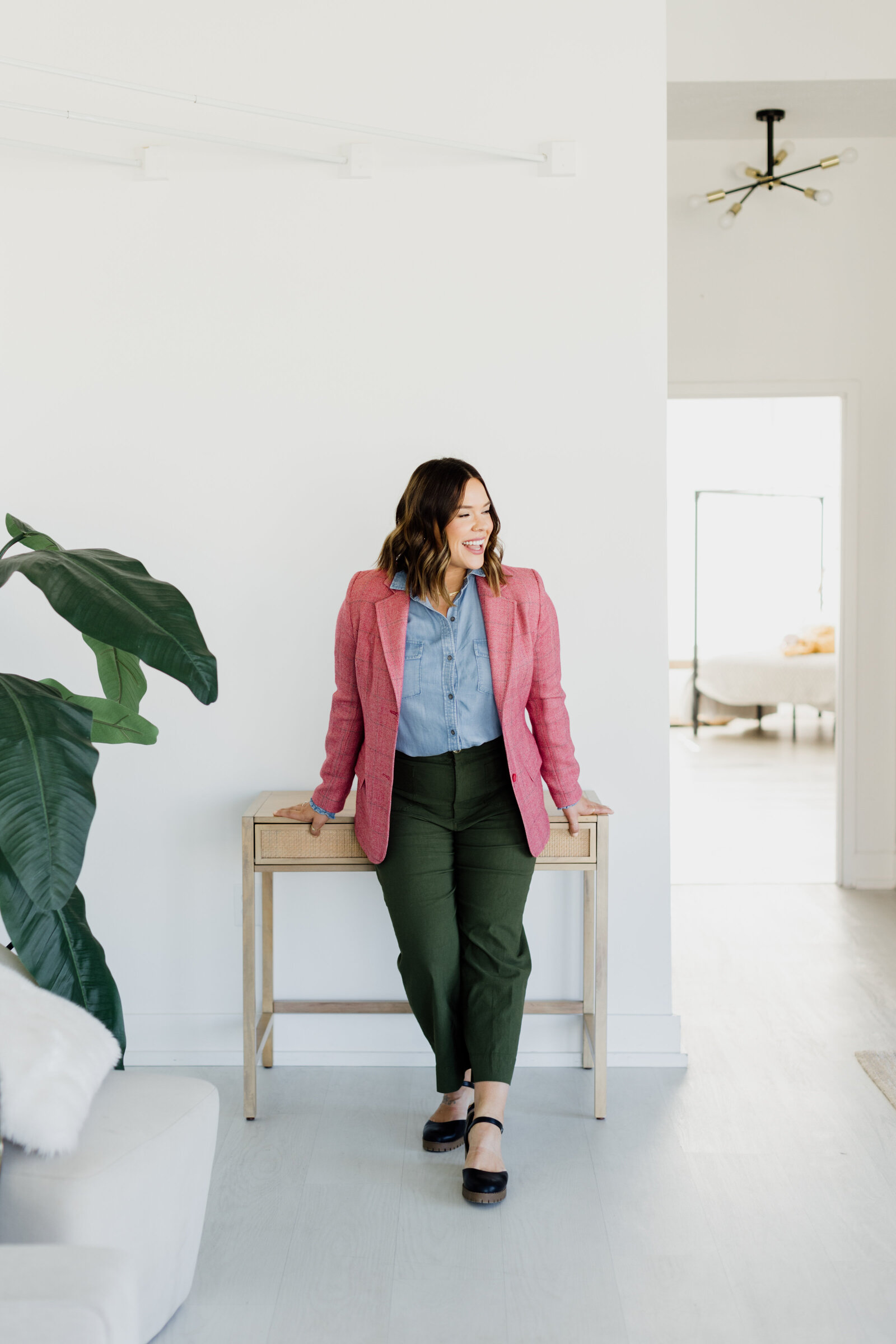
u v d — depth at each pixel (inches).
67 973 79.9
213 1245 80.0
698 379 179.5
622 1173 90.2
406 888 89.0
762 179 166.1
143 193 109.6
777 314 178.1
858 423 177.9
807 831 217.6
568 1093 106.0
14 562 80.8
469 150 108.2
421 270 110.0
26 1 107.5
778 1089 106.2
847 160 161.6
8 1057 61.7
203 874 113.3
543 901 112.9
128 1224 62.7
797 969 140.6
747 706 356.2
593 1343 69.2
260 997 114.8
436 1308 72.8
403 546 88.0
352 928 113.7
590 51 108.7
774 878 185.8
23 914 78.7
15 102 106.4
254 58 108.7
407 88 109.0
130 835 113.3
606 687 112.1
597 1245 79.9
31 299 110.0
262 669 112.3
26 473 111.1
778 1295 74.0
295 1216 84.0
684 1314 72.0
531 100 109.0
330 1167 91.6
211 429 110.9
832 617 352.8
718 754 306.8
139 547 111.7
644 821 112.6
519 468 110.8
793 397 179.6
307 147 109.7
